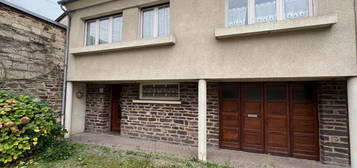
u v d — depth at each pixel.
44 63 5.77
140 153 4.93
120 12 5.97
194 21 4.61
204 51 4.44
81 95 7.32
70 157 4.54
